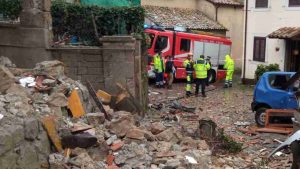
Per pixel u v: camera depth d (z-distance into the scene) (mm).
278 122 13219
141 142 8523
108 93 11297
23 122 6527
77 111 8953
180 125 12047
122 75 11281
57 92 8867
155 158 8047
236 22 34344
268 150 10727
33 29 11062
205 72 20266
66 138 7570
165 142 8891
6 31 11203
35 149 6770
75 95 9062
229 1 34094
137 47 11984
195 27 30844
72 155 7457
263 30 25859
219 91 22891
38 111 7836
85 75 11305
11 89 8141
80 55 11242
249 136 12523
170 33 24844
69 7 12125
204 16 33594
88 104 9867
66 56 11203
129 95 11188
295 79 13086
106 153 7824
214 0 33375
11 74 8727
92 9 12266
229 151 10039
